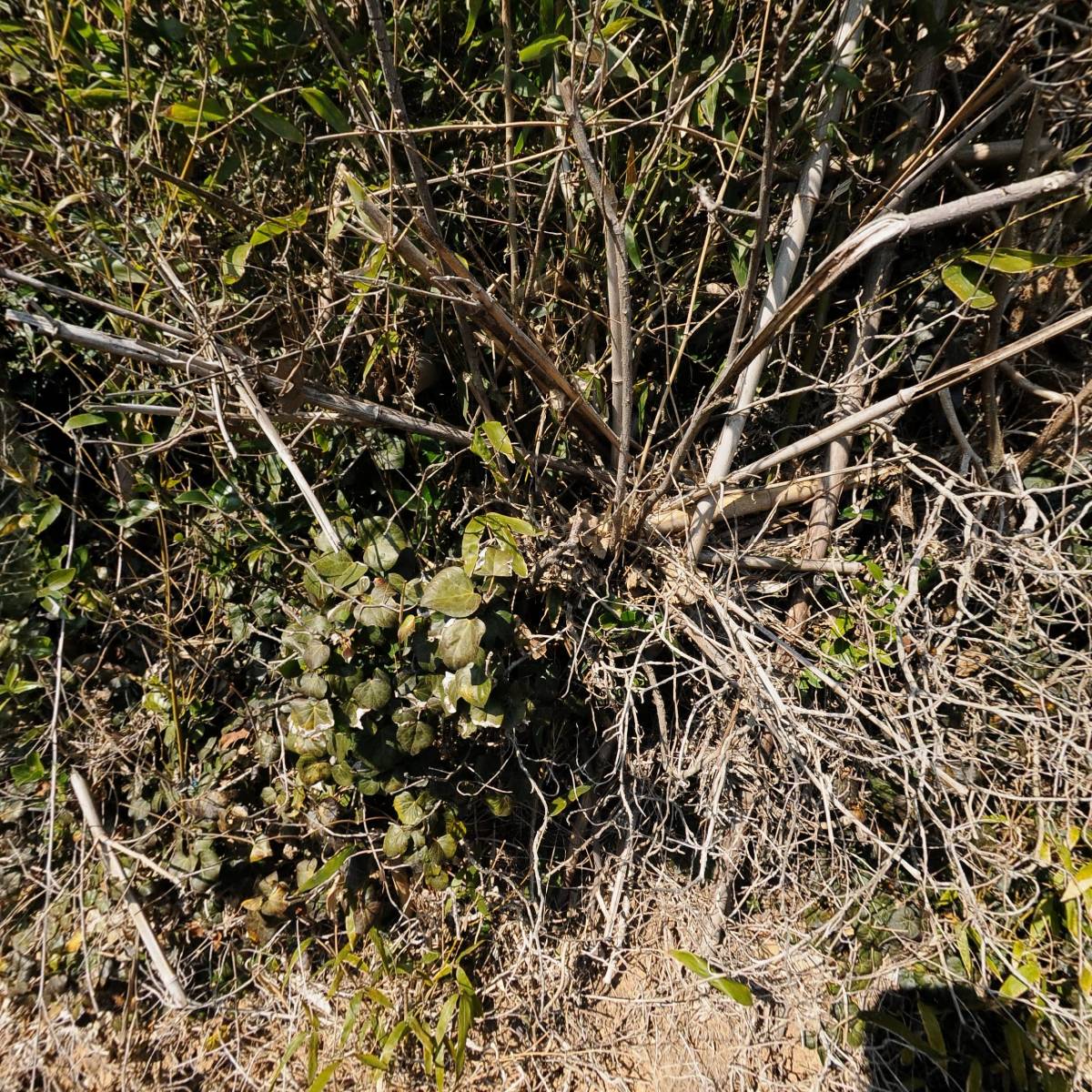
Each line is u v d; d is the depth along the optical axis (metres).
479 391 1.39
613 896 1.70
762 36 1.04
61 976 1.57
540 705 1.48
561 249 1.48
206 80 1.10
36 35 1.19
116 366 1.36
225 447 1.48
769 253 1.26
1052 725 1.41
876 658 1.45
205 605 1.72
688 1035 1.58
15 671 1.58
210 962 1.65
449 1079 1.51
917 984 1.47
